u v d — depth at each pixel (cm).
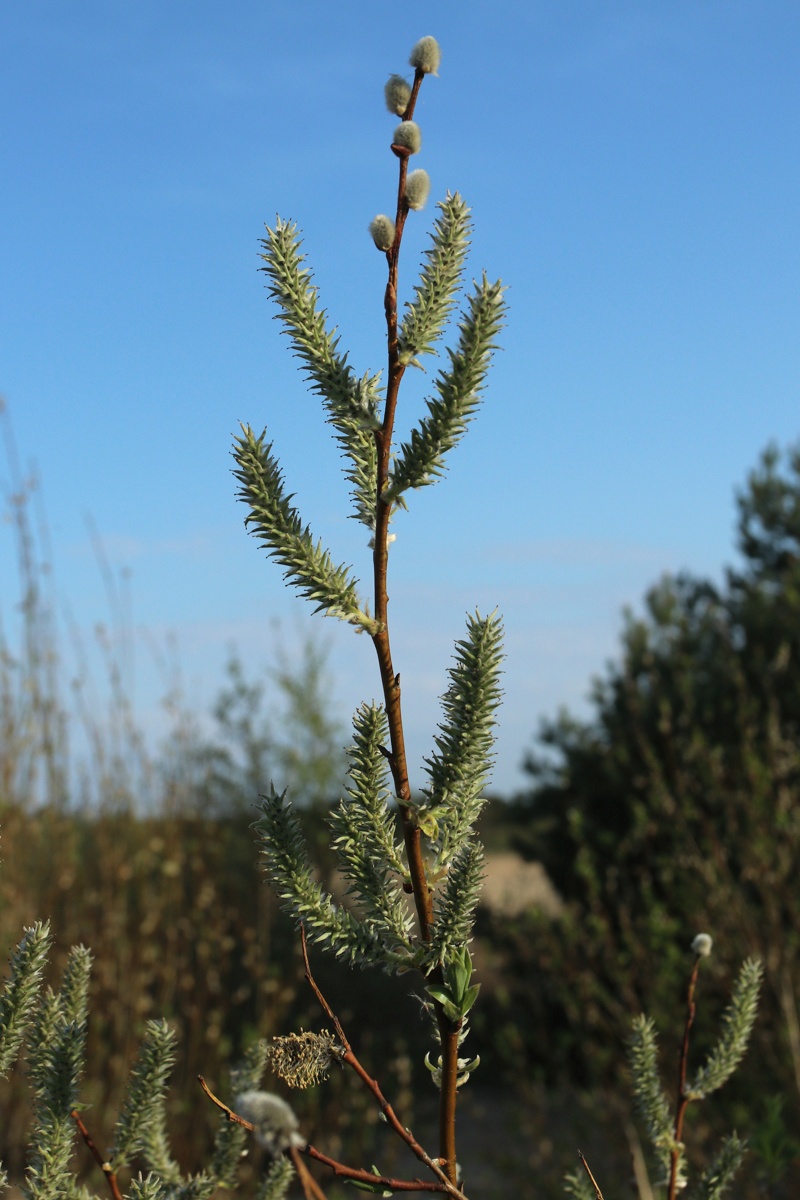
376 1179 132
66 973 160
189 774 757
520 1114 650
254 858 855
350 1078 675
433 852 141
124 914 628
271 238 135
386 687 137
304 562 132
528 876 1027
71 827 684
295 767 912
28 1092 514
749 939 570
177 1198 172
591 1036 697
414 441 133
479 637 138
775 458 1038
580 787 938
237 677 943
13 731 633
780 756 692
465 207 135
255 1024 723
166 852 694
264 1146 124
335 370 135
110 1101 556
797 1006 542
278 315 135
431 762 138
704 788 733
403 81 133
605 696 989
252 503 133
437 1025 141
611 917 766
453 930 136
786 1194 468
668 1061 547
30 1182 151
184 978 645
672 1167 190
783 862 588
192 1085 602
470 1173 655
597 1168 590
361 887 139
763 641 905
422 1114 791
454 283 135
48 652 666
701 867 611
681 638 944
